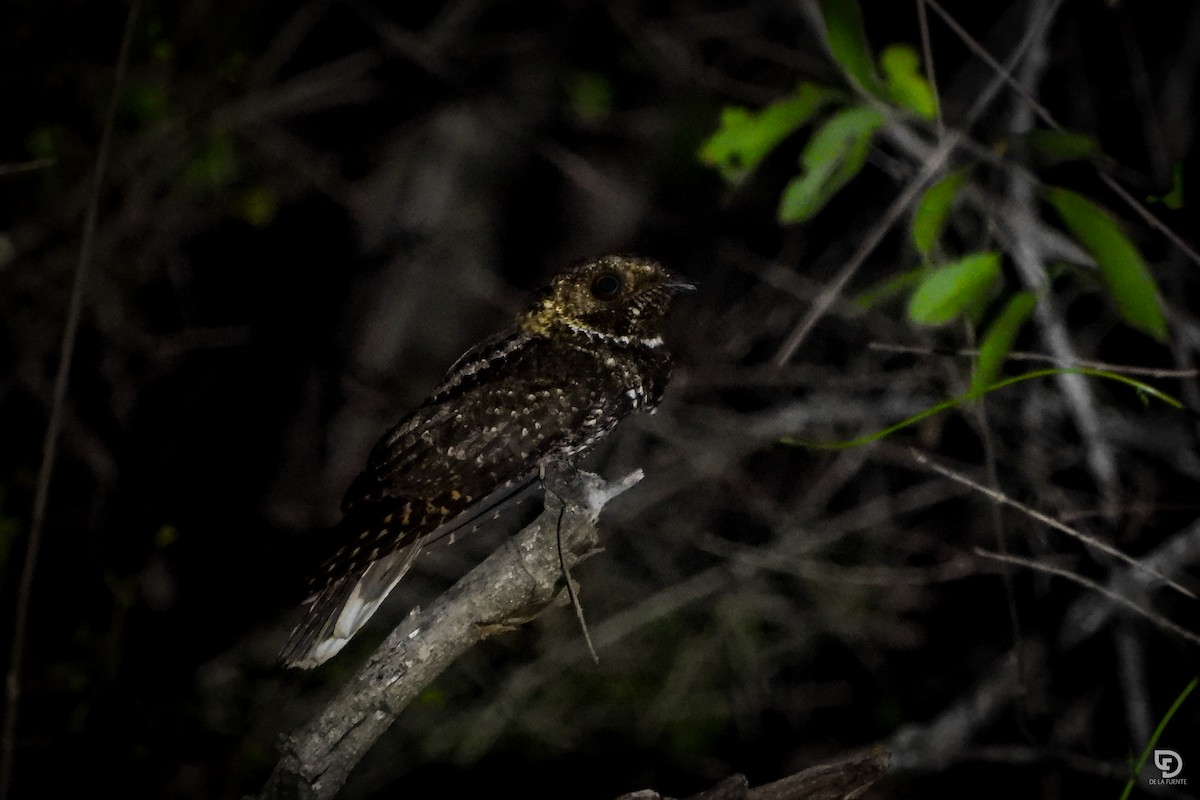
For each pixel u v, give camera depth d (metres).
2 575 11.13
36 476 11.38
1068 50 10.73
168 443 12.84
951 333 9.73
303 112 13.95
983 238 8.77
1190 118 10.74
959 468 10.45
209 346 13.05
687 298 8.34
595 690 11.62
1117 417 10.08
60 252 11.66
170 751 10.95
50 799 10.51
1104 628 10.73
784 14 12.80
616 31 13.79
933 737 10.18
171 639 11.97
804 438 11.27
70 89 11.66
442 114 14.30
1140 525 9.64
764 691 11.59
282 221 14.24
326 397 13.62
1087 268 7.86
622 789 11.51
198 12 12.25
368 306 14.05
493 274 14.26
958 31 6.98
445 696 11.09
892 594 11.48
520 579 5.70
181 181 12.27
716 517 11.88
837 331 11.54
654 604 11.27
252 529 13.02
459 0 13.55
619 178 14.08
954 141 6.92
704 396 11.91
